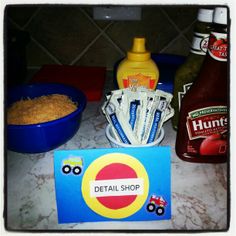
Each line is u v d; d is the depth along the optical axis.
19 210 0.48
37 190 0.52
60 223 0.45
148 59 0.66
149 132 0.53
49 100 0.64
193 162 0.57
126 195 0.45
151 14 0.95
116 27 0.97
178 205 0.48
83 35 0.99
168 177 0.45
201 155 0.56
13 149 0.57
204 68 0.52
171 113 0.56
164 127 0.69
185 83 0.61
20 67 0.92
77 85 0.89
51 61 1.02
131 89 0.56
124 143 0.52
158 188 0.45
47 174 0.55
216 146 0.55
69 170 0.45
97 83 0.91
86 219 0.45
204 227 0.45
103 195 0.45
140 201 0.45
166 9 0.94
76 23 0.97
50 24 0.97
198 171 0.55
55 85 0.71
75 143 0.64
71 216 0.45
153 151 0.45
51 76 0.94
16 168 0.57
